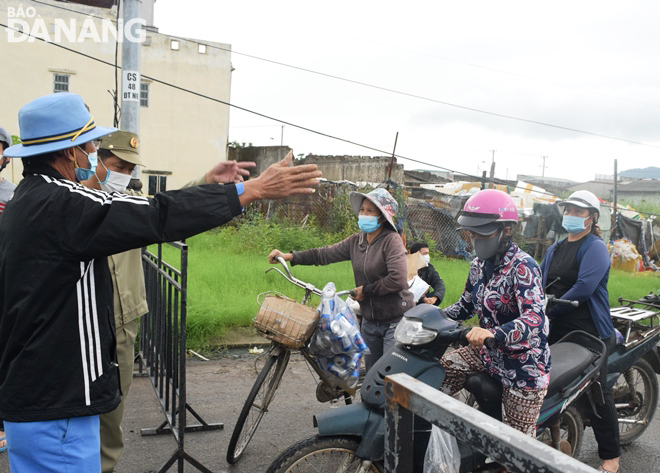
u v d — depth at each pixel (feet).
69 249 6.16
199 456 12.50
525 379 9.27
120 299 9.82
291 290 25.96
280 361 12.10
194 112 86.12
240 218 46.96
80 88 77.92
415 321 9.07
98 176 9.00
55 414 6.27
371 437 8.74
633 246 53.42
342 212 46.98
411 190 50.60
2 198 13.17
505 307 9.38
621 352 12.92
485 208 9.07
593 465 13.25
